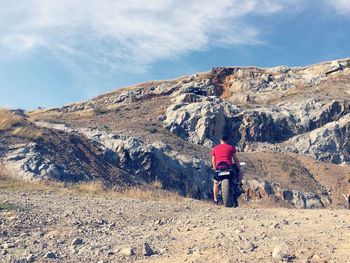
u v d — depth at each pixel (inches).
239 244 245.1
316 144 2244.1
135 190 740.7
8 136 986.7
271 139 2330.2
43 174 844.6
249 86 2935.5
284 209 437.4
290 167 1982.0
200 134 2180.1
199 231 304.5
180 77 3154.5
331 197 1841.8
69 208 464.4
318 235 255.1
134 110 2546.8
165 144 1803.6
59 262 237.0
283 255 209.0
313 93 2743.6
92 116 2434.8
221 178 461.4
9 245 279.1
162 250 250.4
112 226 369.1
